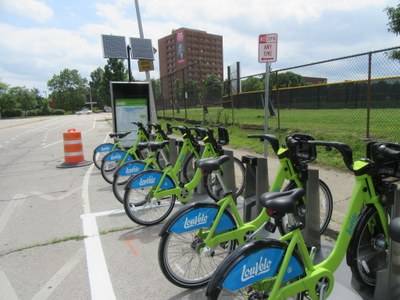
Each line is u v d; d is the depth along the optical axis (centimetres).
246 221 393
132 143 918
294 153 325
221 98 1683
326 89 1622
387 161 240
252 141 1005
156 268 342
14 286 317
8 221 490
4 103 7269
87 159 1010
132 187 435
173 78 2036
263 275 213
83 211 525
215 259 338
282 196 210
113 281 320
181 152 529
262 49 556
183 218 292
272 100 1609
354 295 274
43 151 1251
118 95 962
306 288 218
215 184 505
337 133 866
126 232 436
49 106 10131
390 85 1324
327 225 393
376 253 274
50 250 390
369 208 261
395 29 1184
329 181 572
